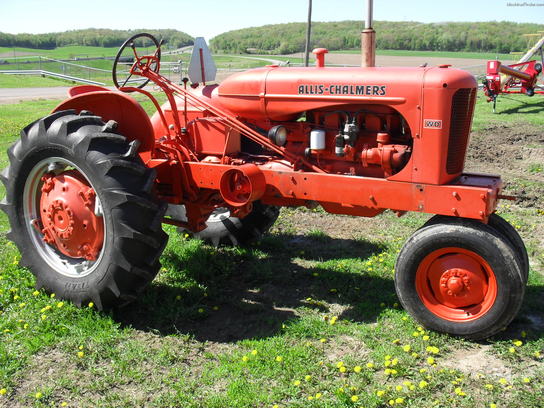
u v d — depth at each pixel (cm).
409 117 334
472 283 327
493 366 306
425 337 330
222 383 293
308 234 540
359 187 353
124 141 360
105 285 353
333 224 574
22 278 416
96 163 343
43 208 383
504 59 5050
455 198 325
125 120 393
